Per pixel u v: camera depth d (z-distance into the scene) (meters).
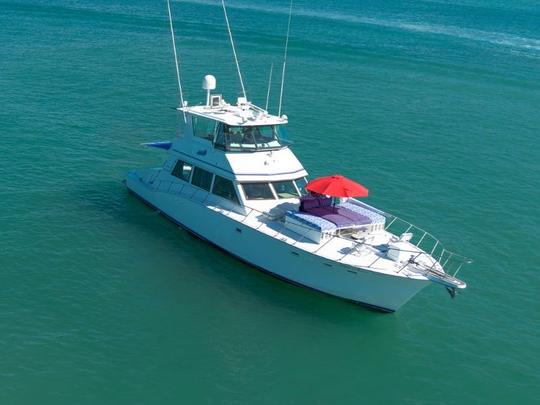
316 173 40.81
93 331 23.94
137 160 40.81
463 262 31.27
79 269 27.86
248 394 21.67
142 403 20.73
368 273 24.98
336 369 23.31
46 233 30.52
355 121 52.66
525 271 31.00
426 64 80.62
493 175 43.41
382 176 41.31
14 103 49.12
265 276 28.36
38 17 86.25
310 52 80.31
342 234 26.94
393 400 22.06
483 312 27.55
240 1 125.56
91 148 42.00
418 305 27.72
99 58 66.12
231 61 70.38
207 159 30.17
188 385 21.77
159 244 30.41
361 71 72.75
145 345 23.50
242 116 30.28
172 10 103.62
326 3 135.62
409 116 56.00
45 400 20.39
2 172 36.62
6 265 27.53
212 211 29.14
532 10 164.00
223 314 25.72
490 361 24.42
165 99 54.12
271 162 29.53
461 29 115.50
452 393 22.61
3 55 63.62
